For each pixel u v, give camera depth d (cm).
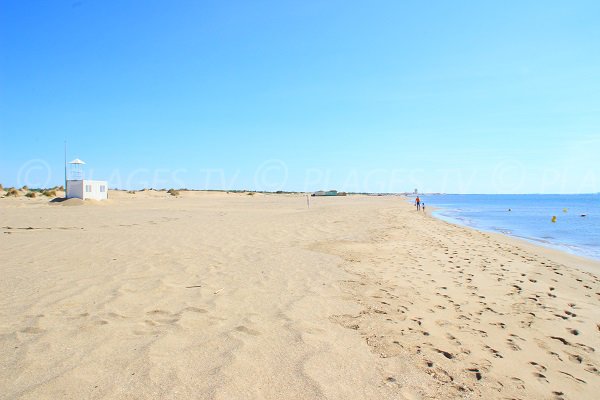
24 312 482
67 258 854
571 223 2777
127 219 1953
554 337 489
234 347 391
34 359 349
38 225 1564
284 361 365
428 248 1217
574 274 930
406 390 328
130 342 394
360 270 832
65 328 429
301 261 899
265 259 905
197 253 955
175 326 446
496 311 587
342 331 459
